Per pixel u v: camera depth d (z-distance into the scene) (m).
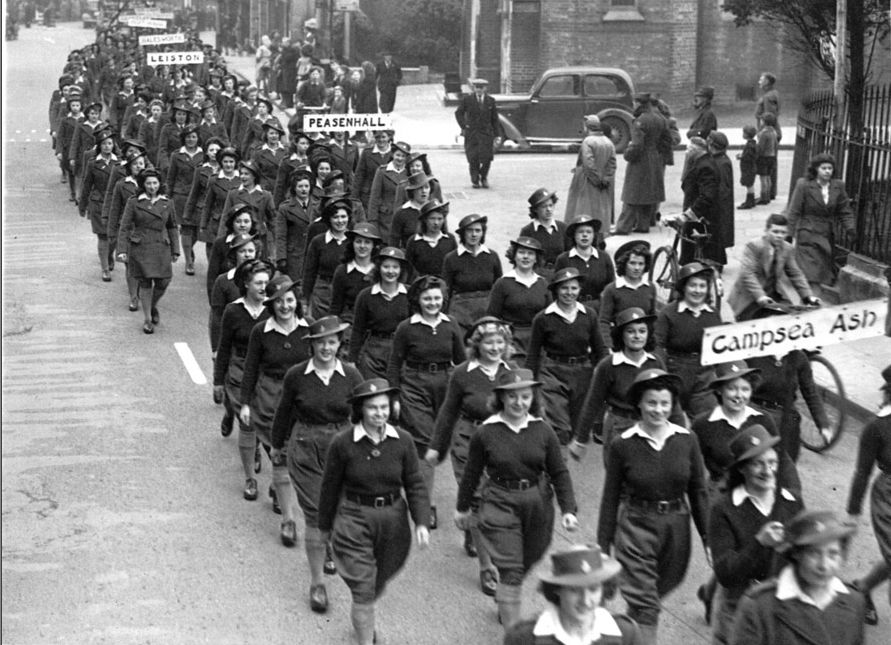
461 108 29.56
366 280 13.47
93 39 90.56
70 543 11.29
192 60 37.28
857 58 24.73
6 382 15.84
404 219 16.45
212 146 21.09
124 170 20.62
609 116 34.59
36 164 33.94
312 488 10.03
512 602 9.12
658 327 11.96
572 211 23.14
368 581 9.09
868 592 9.64
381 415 8.97
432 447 10.30
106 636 9.66
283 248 17.36
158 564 10.89
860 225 18.73
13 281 21.14
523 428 9.11
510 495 9.11
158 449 13.63
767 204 27.25
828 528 6.51
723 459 9.43
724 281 20.31
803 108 23.78
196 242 22.45
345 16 52.00
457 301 13.65
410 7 54.34
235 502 12.27
